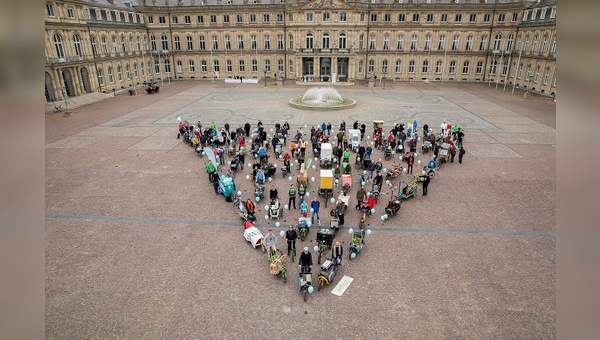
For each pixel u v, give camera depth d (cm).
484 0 7875
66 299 1662
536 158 3400
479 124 4616
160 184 2831
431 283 1758
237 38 8538
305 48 8150
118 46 7256
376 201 2542
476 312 1588
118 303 1642
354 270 1852
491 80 8362
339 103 5653
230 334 1484
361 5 7825
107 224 2261
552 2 6588
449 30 8144
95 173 3039
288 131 4228
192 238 2122
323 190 2597
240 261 1922
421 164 3269
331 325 1526
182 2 8425
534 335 1477
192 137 3669
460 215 2372
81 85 6197
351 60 8112
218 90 7275
